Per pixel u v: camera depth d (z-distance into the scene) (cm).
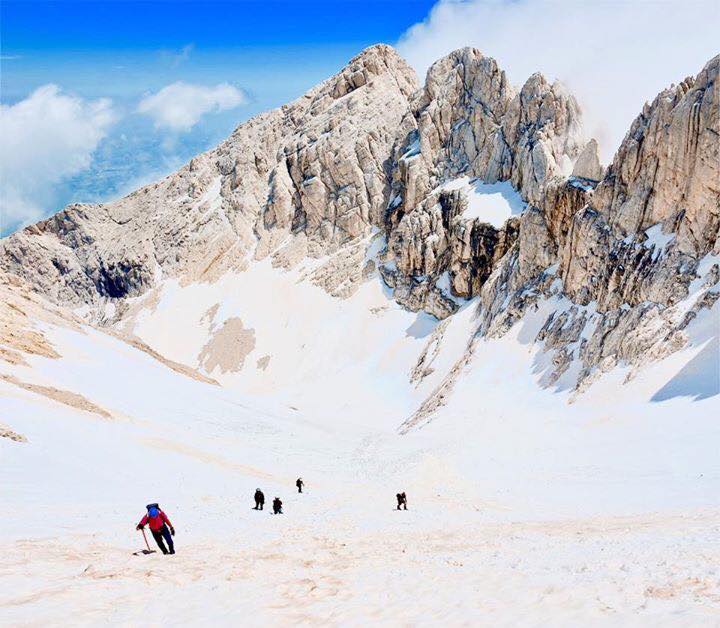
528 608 1300
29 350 8200
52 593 1434
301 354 18012
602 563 1666
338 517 3716
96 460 4869
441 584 1566
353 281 19025
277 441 8150
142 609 1347
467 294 15688
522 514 3778
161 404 8325
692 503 3478
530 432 6950
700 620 1097
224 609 1359
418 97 19850
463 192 16438
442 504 4250
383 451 7600
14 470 3916
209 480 5247
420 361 14838
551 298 10650
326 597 1463
